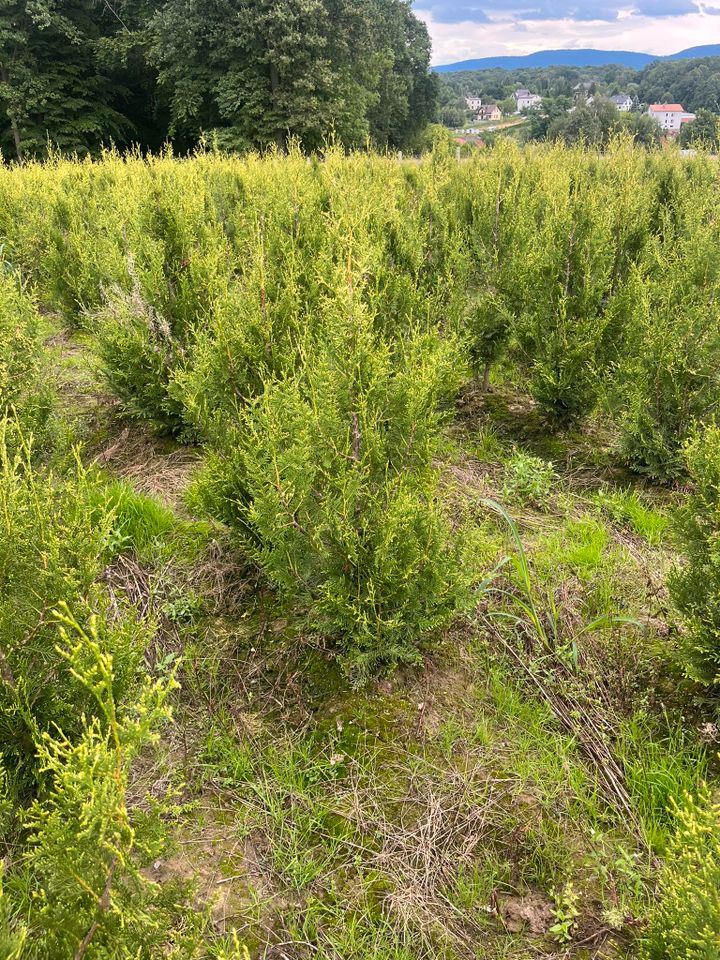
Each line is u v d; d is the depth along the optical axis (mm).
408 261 6270
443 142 12875
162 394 5160
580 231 5656
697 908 1930
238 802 2762
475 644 3488
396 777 2852
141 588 3832
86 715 2508
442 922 2357
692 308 4766
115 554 4035
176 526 4297
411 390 3258
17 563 2381
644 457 4895
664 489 4895
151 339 5160
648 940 2072
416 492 3193
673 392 4762
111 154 13461
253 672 3342
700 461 3264
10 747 2480
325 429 3098
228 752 2920
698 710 3133
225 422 3943
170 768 2883
